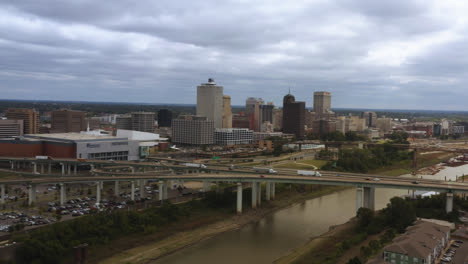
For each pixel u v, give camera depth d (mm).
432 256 181875
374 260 178500
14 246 194875
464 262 181500
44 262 193125
